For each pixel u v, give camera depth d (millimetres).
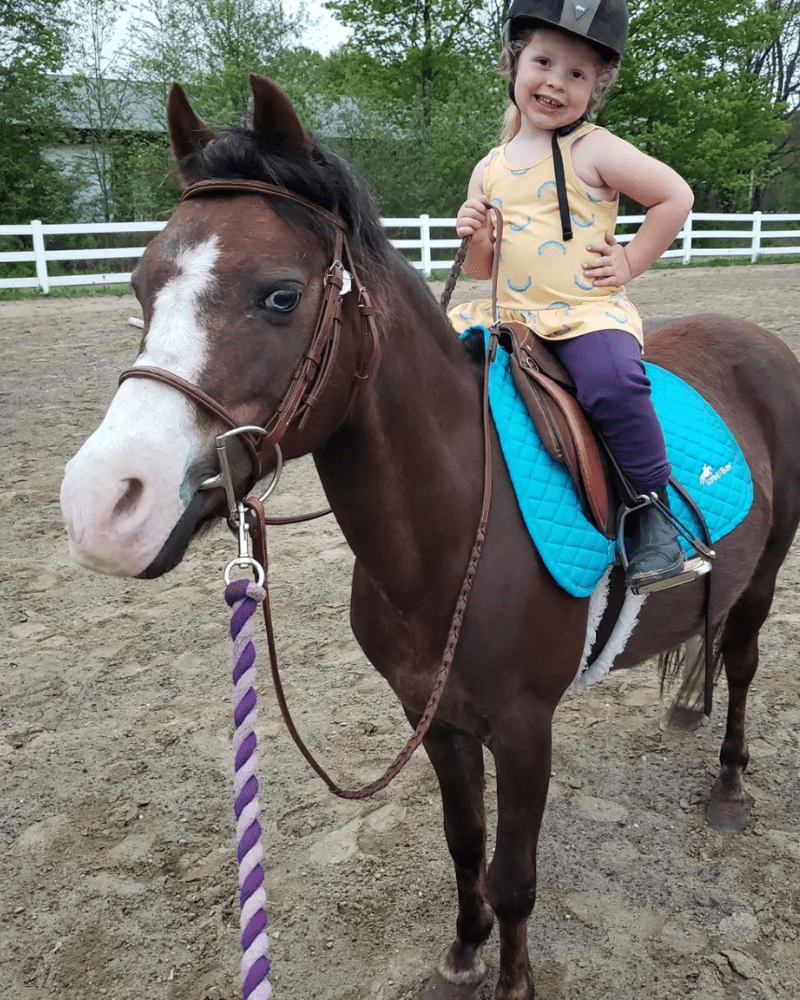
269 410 1258
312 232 1290
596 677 1963
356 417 1433
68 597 3951
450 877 2307
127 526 1121
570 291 1771
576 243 1751
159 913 2221
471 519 1608
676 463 2000
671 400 2119
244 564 1219
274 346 1234
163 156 20094
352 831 2488
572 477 1711
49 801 2637
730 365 2408
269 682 3260
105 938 2146
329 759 2814
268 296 1222
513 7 1737
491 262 1956
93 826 2527
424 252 14328
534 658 1656
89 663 3412
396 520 1537
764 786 2613
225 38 21875
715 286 12977
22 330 10062
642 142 23219
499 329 1775
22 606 3859
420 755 2822
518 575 1626
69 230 12898
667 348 2377
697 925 2113
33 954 2104
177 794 2664
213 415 1195
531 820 1726
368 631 1775
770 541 2420
